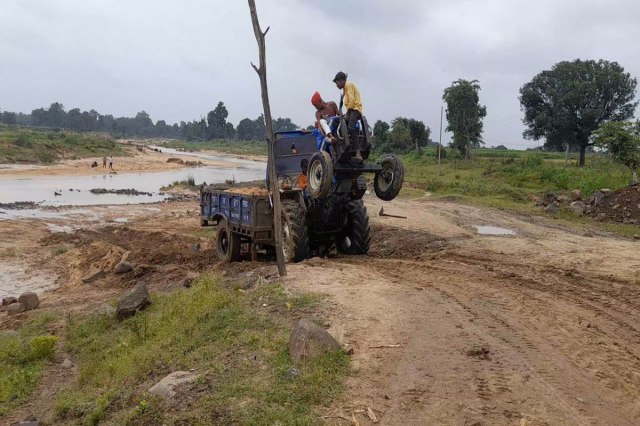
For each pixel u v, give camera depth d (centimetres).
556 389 544
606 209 2012
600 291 915
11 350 899
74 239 1809
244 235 1259
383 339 666
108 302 1156
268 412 514
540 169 3494
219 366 628
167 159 7612
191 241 1703
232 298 870
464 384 553
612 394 536
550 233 1622
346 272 1010
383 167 1162
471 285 938
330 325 714
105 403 639
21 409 720
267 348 660
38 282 1397
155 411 565
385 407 516
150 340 830
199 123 17688
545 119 5362
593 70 5216
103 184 3962
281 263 971
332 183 1140
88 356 869
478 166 4881
